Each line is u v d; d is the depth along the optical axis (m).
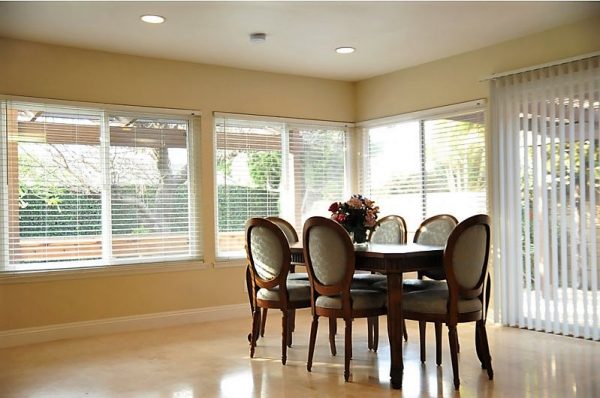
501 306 5.16
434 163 5.91
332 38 4.97
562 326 4.73
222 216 5.89
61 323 4.95
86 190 5.13
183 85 5.63
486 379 3.63
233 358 4.23
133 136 5.39
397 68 6.14
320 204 6.61
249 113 6.04
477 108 5.43
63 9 4.10
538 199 4.84
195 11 4.21
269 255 4.03
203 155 5.73
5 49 4.76
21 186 4.82
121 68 5.30
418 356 4.23
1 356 4.39
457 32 4.85
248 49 5.26
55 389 3.57
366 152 6.73
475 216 3.49
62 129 5.02
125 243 5.32
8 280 4.71
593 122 4.46
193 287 5.64
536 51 4.91
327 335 4.93
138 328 5.30
